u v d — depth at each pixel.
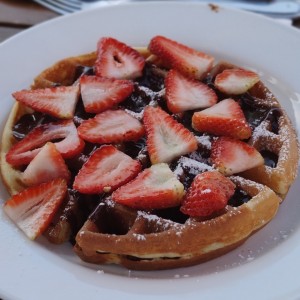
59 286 0.20
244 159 0.23
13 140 0.26
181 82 0.27
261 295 0.20
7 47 0.31
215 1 0.37
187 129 0.24
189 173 0.23
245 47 0.32
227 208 0.21
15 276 0.20
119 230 0.22
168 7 0.33
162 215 0.22
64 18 0.33
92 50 0.32
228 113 0.25
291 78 0.30
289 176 0.23
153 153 0.23
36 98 0.26
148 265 0.21
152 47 0.28
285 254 0.22
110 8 0.33
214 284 0.20
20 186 0.24
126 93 0.26
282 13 0.36
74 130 0.25
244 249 0.23
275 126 0.26
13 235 0.22
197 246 0.21
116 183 0.22
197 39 0.32
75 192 0.23
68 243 0.23
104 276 0.21
